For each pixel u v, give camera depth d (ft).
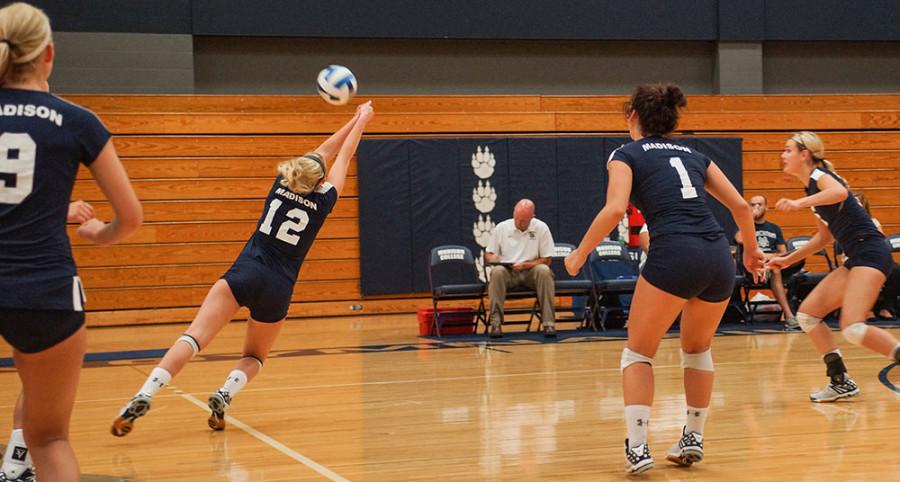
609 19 51.03
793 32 52.34
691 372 12.91
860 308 17.35
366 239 46.98
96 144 8.13
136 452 14.46
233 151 46.14
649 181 12.56
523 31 50.34
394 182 47.24
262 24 47.75
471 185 47.91
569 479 12.21
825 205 17.85
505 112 48.88
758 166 50.39
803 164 18.47
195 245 45.70
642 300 12.44
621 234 46.91
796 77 53.31
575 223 48.70
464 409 18.13
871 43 53.93
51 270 7.84
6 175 7.71
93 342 36.17
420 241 47.47
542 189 48.47
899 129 51.60
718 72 51.80
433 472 12.66
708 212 12.56
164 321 45.27
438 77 50.44
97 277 44.57
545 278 33.76
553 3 50.55
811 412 17.21
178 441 15.34
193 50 47.50
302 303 46.62
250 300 16.06
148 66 46.47
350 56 49.57
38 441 8.49
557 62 51.60
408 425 16.48
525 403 18.72
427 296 47.80
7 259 7.70
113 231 8.54
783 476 12.16
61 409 8.39
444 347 31.09
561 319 39.70
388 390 21.06
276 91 48.78
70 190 8.08
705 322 12.71
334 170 16.98
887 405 17.88
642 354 12.64
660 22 51.42
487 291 36.06
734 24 51.57
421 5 49.39
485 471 12.71
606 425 16.16
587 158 48.88
